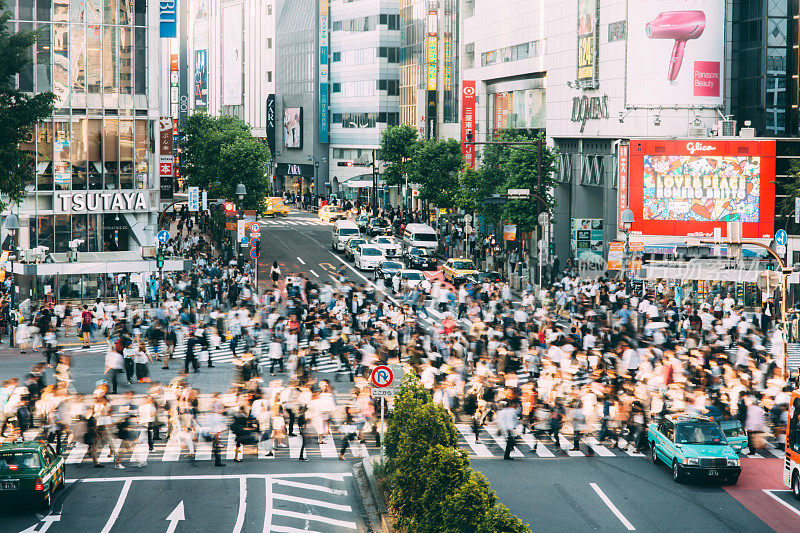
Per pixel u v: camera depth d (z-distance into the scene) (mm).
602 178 106312
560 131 115562
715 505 36031
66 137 99938
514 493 37406
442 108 166250
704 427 40062
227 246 112438
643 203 93312
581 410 43875
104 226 103812
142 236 104438
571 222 116500
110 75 102188
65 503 35781
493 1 137875
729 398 47062
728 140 91500
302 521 33812
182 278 84875
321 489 37844
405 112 188750
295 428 48062
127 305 76812
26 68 97750
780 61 95688
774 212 92000
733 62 98688
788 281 68250
